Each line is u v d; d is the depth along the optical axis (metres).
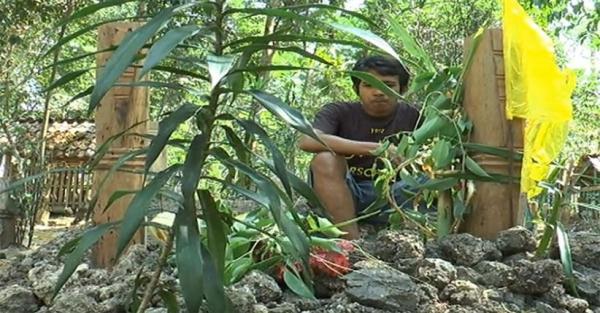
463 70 2.46
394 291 1.97
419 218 2.53
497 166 2.38
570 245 2.36
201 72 1.74
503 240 2.29
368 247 2.28
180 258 1.37
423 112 2.53
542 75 2.15
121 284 2.00
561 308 2.10
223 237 1.58
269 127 5.68
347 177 2.78
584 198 4.04
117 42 2.35
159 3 5.27
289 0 5.01
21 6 7.46
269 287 2.01
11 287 2.19
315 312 1.95
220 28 1.45
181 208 1.43
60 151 12.02
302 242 1.44
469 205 2.43
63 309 1.96
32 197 5.07
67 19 1.50
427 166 2.44
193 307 1.34
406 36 2.51
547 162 2.22
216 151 1.47
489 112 2.39
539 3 7.49
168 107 6.58
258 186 1.44
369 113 2.93
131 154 1.49
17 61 8.33
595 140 11.25
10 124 8.10
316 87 5.62
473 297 2.01
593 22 7.85
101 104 2.34
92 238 1.42
